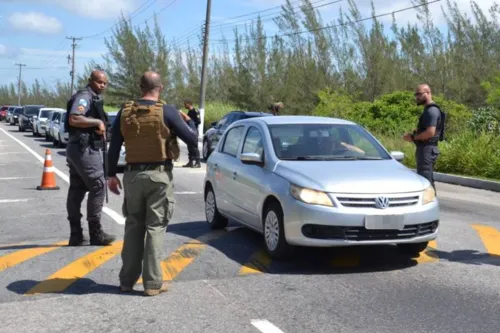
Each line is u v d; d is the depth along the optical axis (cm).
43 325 516
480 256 758
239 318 531
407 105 2595
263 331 500
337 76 3425
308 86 3431
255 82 3925
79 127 757
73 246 805
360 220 659
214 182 907
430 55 3145
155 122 569
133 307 560
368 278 657
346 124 842
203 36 3734
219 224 921
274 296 592
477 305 568
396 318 533
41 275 668
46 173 1398
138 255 599
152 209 581
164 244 818
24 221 1010
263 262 722
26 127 4484
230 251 779
